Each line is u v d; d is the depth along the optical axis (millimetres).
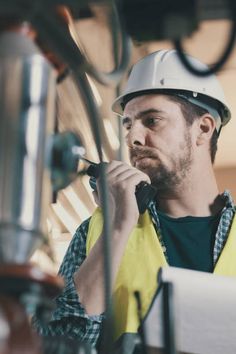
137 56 2648
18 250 730
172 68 2574
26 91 762
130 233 2209
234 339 1461
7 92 756
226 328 1462
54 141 777
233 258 2311
